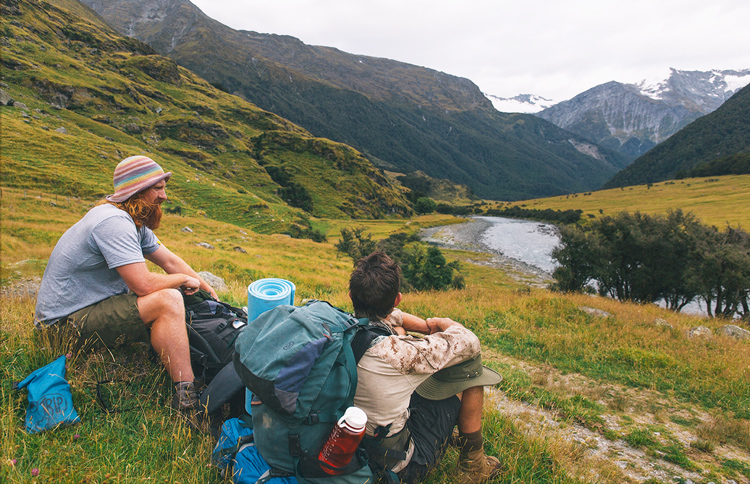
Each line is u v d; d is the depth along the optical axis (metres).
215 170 146.62
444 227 139.00
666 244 24.02
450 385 2.08
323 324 1.74
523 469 2.58
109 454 2.02
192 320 2.71
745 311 20.67
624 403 5.12
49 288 2.43
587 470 2.84
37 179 64.62
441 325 2.41
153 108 165.88
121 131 136.00
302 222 106.81
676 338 9.35
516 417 3.74
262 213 97.81
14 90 121.00
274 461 1.73
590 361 7.27
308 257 46.59
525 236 112.75
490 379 2.15
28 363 2.46
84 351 2.48
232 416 2.36
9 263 9.07
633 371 6.88
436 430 2.11
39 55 146.00
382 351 1.80
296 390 1.58
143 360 2.79
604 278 26.39
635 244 25.00
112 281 2.49
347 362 1.73
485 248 91.00
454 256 77.38
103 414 2.31
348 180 177.38
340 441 1.61
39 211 41.72
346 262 50.69
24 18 168.75
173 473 1.93
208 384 2.48
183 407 2.33
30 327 3.05
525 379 5.79
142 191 2.56
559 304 11.66
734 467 3.54
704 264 21.34
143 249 2.87
